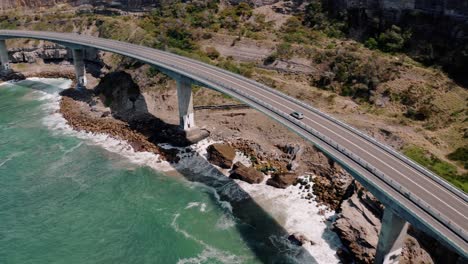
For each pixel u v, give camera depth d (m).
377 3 113.12
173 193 79.88
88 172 86.94
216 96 107.12
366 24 113.69
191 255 65.38
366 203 67.88
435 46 99.94
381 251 56.91
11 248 67.25
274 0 136.12
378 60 99.00
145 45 128.50
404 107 89.12
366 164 58.38
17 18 169.12
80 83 130.38
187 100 94.88
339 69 101.69
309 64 107.56
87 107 116.19
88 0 171.00
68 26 161.88
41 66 152.25
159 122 103.56
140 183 83.00
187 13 144.88
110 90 115.56
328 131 69.38
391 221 54.00
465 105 85.31
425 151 75.50
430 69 96.00
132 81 115.56
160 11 149.88
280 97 81.88
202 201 77.44
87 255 65.69
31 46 153.25
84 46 121.12
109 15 162.00
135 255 65.56
